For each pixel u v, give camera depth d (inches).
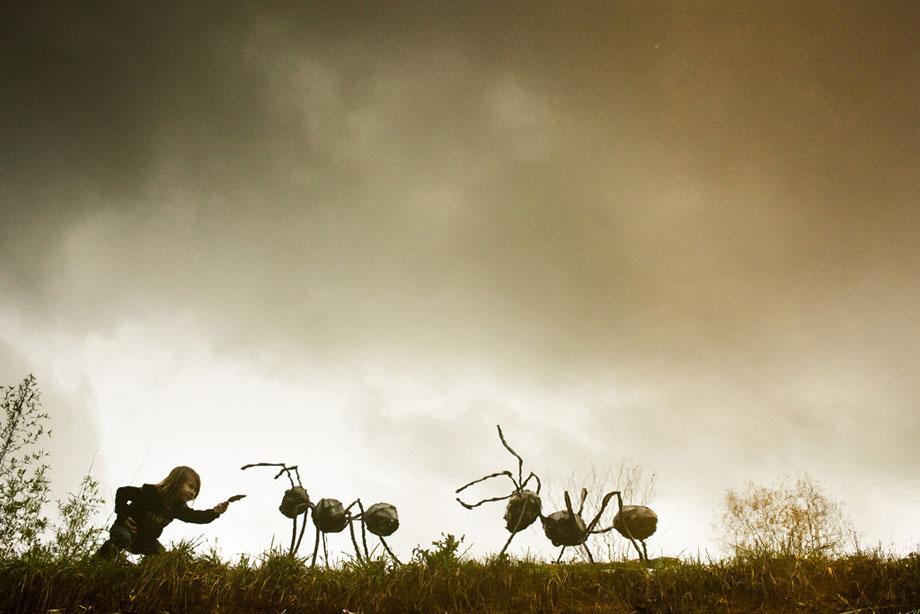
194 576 207.5
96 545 227.0
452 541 241.1
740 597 203.3
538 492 272.7
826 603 194.1
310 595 208.2
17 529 227.1
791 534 303.7
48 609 188.4
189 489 238.2
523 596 212.7
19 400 255.0
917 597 190.5
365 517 265.6
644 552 250.5
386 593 211.3
